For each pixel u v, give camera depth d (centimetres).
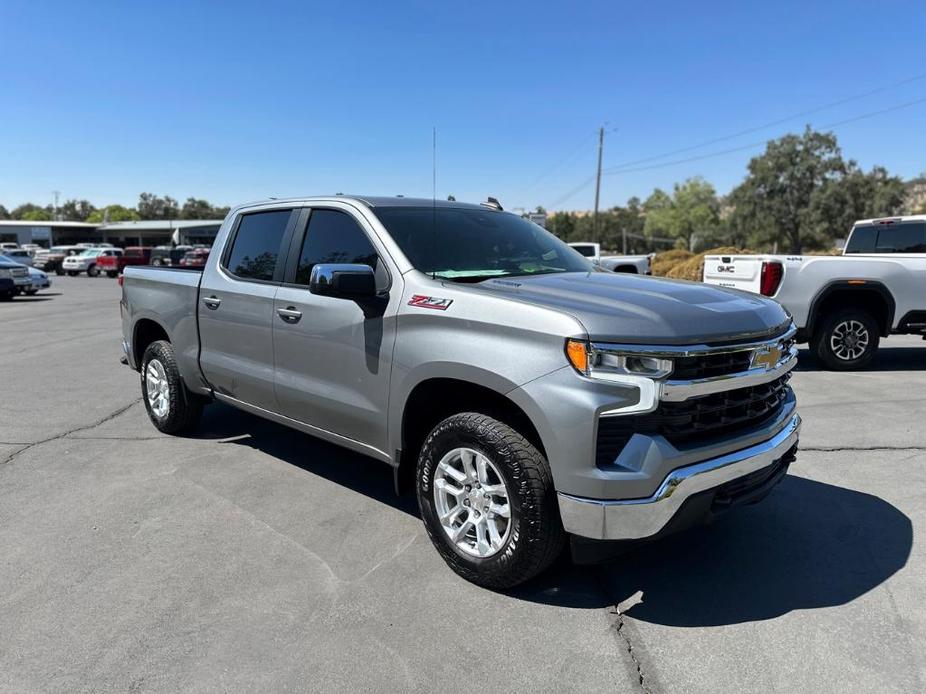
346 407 380
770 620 298
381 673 262
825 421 603
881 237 1023
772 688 254
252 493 443
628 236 11694
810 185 6669
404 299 347
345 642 282
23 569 342
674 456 278
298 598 315
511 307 302
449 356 316
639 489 274
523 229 453
